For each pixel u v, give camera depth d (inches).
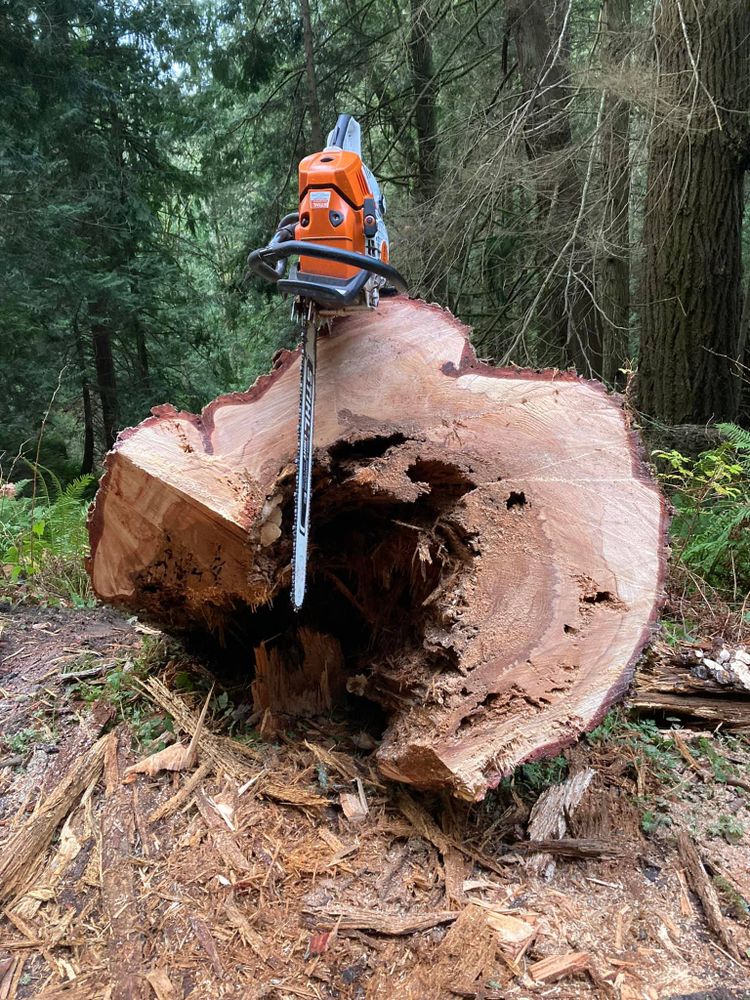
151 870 63.8
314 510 76.6
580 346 216.4
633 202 251.3
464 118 245.4
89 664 99.9
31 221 270.1
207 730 80.7
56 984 54.0
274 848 65.5
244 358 421.4
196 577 74.4
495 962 54.3
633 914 59.7
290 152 330.3
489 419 72.9
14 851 66.3
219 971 54.1
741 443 145.3
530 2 228.5
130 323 342.0
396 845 66.4
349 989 52.5
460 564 70.8
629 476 72.4
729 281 202.7
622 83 179.2
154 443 67.9
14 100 279.9
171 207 396.8
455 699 63.2
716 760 80.7
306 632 86.6
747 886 63.6
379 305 77.5
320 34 316.5
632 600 69.2
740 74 189.6
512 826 68.9
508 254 245.1
